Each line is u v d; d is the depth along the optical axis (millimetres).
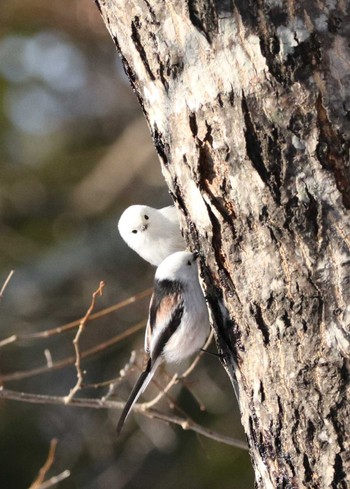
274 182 6660
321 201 6547
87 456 17312
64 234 20031
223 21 6648
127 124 21672
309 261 6637
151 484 16781
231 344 7465
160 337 9633
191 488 16422
